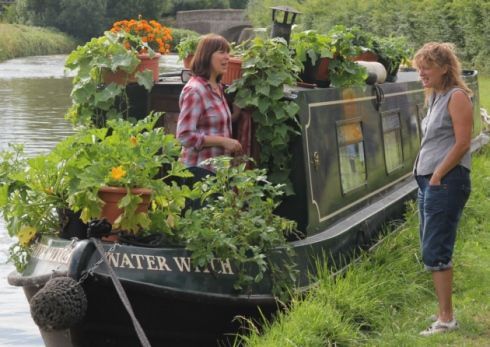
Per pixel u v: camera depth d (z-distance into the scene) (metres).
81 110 8.20
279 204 7.83
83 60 8.11
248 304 6.89
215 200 7.19
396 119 10.90
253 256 7.02
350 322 7.34
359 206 9.38
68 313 5.98
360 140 9.42
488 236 10.22
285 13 8.49
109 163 6.42
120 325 6.57
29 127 23.12
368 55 10.68
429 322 7.39
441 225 7.00
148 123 6.77
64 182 6.84
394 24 42.62
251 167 7.91
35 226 7.00
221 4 89.50
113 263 6.41
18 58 65.69
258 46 7.69
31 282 6.57
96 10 79.50
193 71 7.41
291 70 7.80
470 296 8.04
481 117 18.16
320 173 8.24
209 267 6.73
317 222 8.17
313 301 7.19
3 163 7.13
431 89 7.15
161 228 6.64
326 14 49.38
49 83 39.69
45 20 79.75
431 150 7.06
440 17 39.66
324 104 8.41
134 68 8.04
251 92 7.68
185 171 6.74
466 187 7.02
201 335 6.87
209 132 7.37
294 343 6.59
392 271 8.36
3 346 8.24
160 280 6.50
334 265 8.05
